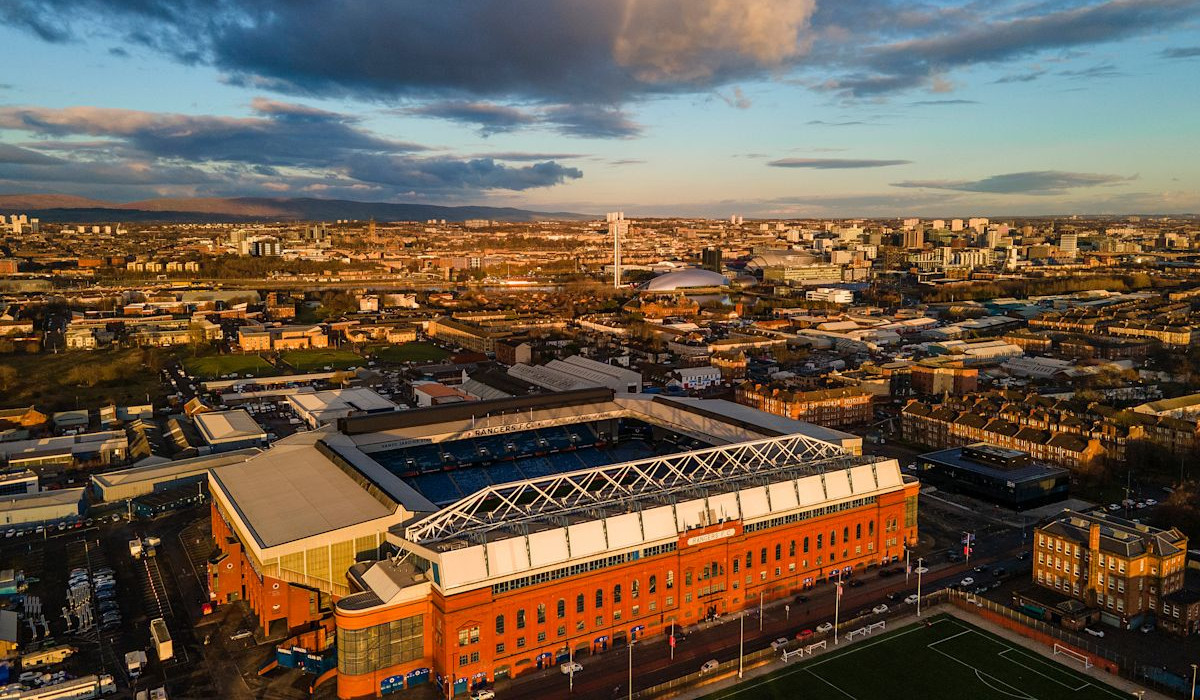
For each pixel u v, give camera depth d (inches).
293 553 6373.0
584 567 6309.1
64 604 7308.1
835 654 6289.4
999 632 6619.1
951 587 7440.9
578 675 6028.5
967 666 6107.3
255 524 6737.2
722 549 6948.8
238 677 6082.7
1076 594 7091.5
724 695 5733.3
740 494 7130.9
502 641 5979.3
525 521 6353.3
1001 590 7416.3
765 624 6815.9
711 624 6830.7
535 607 6097.4
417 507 6865.2
